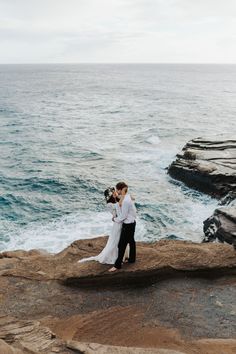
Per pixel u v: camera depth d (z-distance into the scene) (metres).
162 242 11.16
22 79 180.38
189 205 23.47
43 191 26.03
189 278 9.16
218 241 15.59
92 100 87.38
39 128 48.91
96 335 7.05
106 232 19.53
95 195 25.36
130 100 87.50
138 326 7.36
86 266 8.91
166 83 157.00
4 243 18.19
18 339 6.39
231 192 23.45
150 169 30.78
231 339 6.95
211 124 53.59
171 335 7.09
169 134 45.12
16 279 8.81
